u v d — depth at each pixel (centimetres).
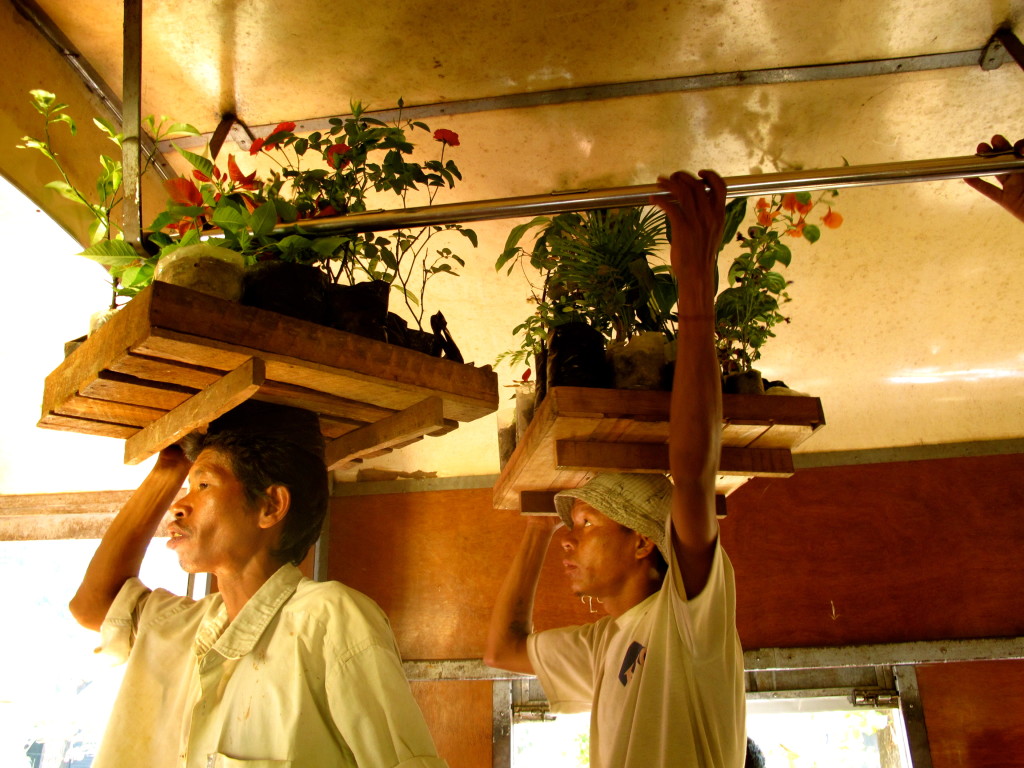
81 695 399
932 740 302
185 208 167
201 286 137
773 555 327
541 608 329
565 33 219
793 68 229
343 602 138
